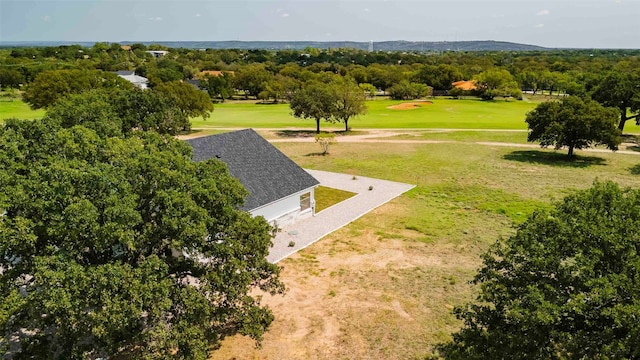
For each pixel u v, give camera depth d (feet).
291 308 67.00
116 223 42.70
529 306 39.04
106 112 135.74
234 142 101.91
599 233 39.73
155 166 49.34
